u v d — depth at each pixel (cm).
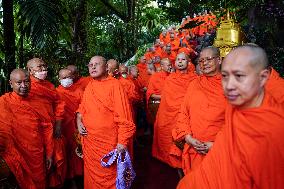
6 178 332
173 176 461
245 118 151
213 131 280
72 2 833
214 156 164
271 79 227
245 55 149
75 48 851
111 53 1327
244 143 149
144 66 860
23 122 342
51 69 673
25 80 334
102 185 339
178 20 1462
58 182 397
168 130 464
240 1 406
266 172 144
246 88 149
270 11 430
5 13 544
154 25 1741
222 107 279
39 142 354
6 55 549
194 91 294
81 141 355
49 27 529
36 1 533
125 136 325
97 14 1284
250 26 440
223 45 339
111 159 331
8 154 329
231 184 155
